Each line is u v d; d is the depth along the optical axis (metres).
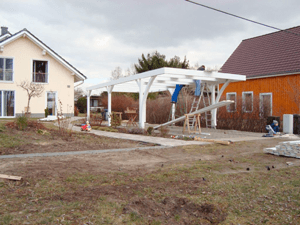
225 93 18.62
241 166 5.70
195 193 3.95
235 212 3.39
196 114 12.02
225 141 8.67
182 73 10.79
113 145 8.20
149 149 7.50
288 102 14.39
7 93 20.52
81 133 10.53
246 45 20.22
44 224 2.81
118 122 14.24
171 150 7.44
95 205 3.36
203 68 12.66
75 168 5.03
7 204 3.26
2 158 5.65
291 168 5.49
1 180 4.09
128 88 18.50
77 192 3.79
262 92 15.97
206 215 3.29
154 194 3.85
